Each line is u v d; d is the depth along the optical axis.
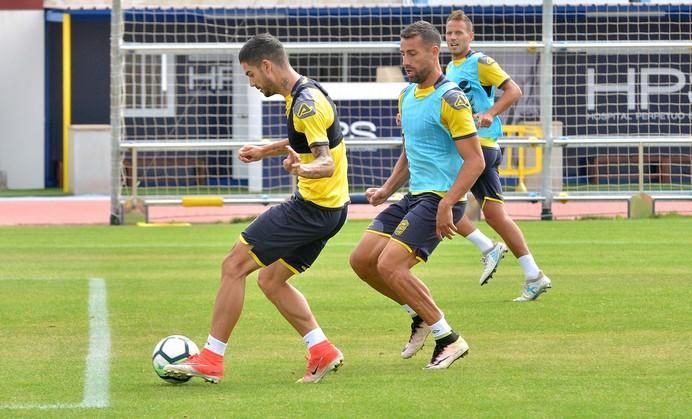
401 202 14.52
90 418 11.24
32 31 47.59
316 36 42.97
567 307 18.36
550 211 35.06
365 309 18.42
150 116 43.97
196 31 40.94
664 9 41.16
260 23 44.91
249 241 13.07
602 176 40.56
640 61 42.75
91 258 25.80
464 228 19.83
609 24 42.62
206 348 13.00
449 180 13.97
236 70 43.34
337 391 12.48
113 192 34.31
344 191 13.42
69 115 46.69
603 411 11.41
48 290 20.73
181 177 40.34
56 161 49.06
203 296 19.98
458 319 17.34
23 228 33.19
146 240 29.72
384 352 14.99
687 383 12.73
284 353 14.95
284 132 42.38
